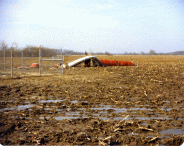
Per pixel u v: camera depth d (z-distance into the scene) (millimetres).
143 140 4449
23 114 6074
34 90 9539
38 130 4945
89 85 10914
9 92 9008
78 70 18391
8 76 13883
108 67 21234
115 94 8820
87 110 6523
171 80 12891
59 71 17516
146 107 6941
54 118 5785
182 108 6902
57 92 9156
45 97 8227
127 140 4480
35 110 6473
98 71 17734
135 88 10242
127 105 7145
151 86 10820
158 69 19562
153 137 4586
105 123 5398
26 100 7754
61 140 4453
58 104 7156
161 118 5859
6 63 23000
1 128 5020
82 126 5207
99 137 4605
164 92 9352
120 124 5320
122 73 16375
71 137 4559
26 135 4684
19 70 18062
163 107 6984
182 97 8469
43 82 11758
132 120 5605
